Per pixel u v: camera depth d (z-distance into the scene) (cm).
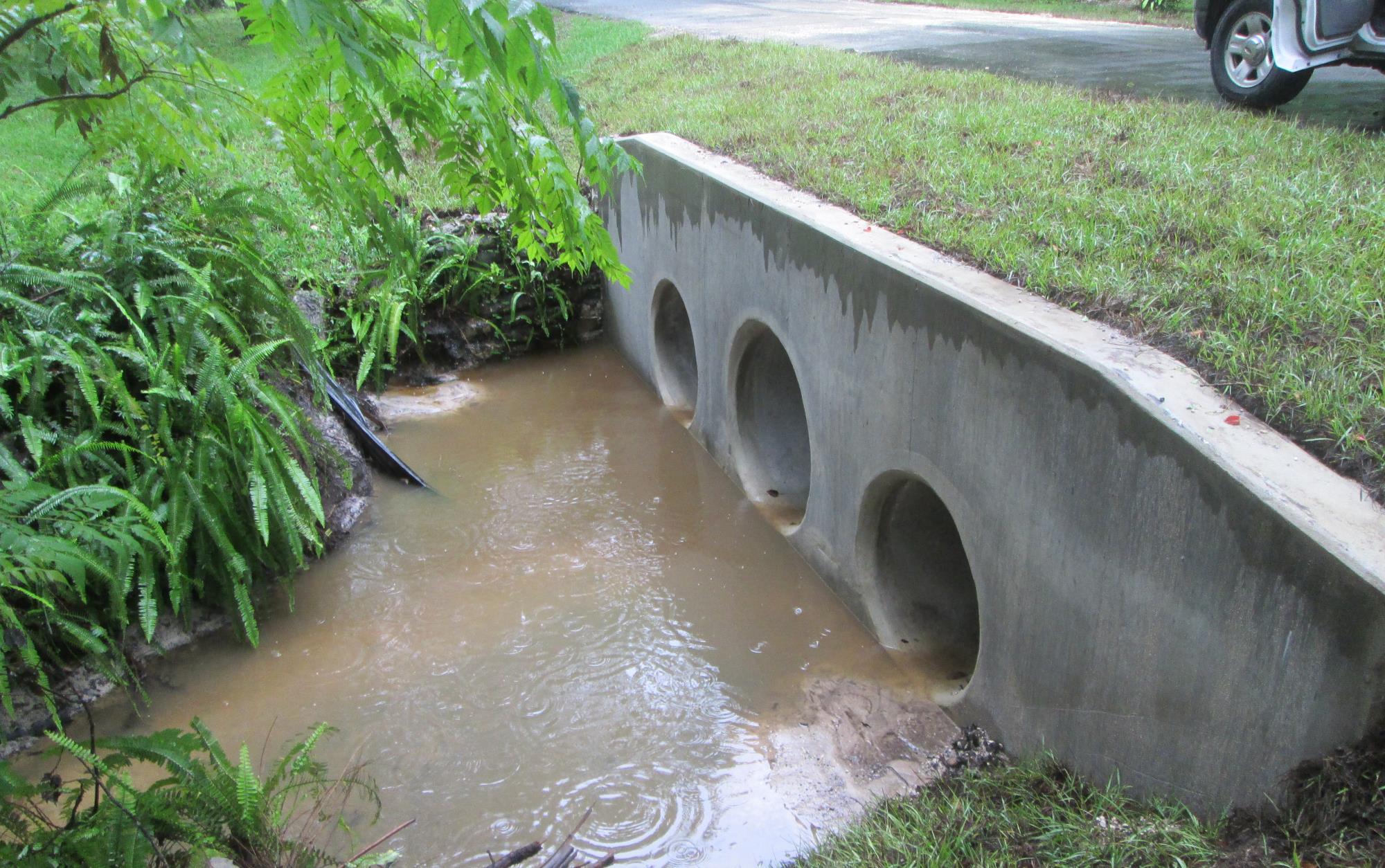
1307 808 270
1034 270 430
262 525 478
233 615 512
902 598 511
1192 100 706
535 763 435
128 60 354
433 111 298
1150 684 325
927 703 462
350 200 344
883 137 659
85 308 499
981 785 382
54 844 299
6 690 396
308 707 470
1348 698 257
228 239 573
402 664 498
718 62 1038
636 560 586
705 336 686
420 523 624
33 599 436
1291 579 268
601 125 891
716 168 659
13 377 465
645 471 693
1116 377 323
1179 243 444
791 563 583
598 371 862
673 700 471
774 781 421
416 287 790
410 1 253
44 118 1026
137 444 496
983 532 409
